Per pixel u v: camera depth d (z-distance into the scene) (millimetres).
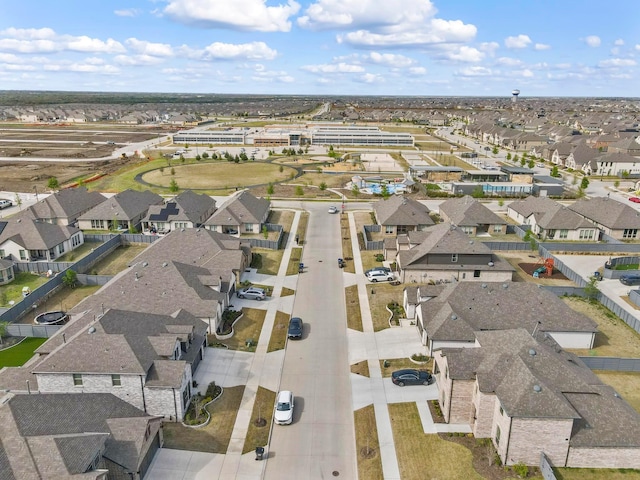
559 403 33188
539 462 33688
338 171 153875
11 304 58531
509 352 38250
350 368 47062
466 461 34625
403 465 34469
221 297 54906
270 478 33469
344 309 59469
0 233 76500
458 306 50250
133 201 96125
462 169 142000
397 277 68438
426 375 44375
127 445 31578
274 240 84375
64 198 93188
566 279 69812
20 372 40844
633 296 63031
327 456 35625
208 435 37500
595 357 47125
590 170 153875
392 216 88125
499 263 66875
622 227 86938
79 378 38562
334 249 81250
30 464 27375
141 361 38938
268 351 49844
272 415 40156
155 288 53219
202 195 101000
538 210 93438
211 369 46250
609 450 33312
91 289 64375
